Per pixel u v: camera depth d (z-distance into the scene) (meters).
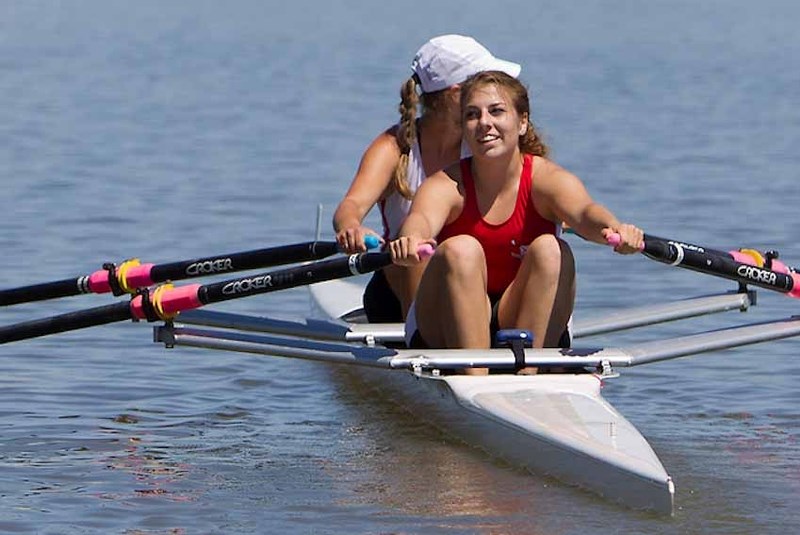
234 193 67.94
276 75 134.00
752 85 123.69
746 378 35.84
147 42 176.88
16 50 157.38
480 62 31.05
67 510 24.61
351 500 25.02
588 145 86.12
